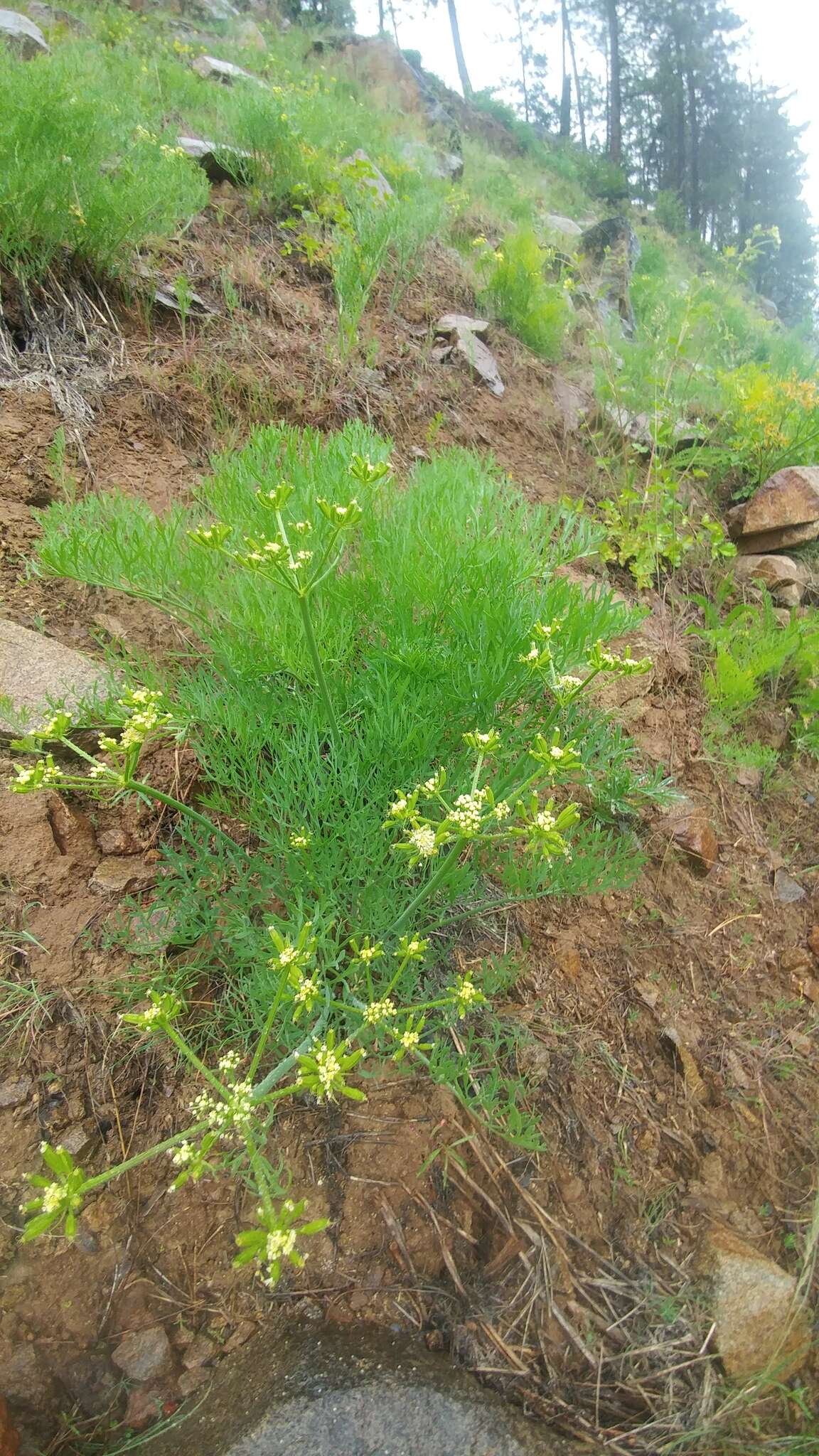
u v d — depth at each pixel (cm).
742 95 3089
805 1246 209
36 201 329
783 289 3067
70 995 193
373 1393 160
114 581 226
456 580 226
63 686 237
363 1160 192
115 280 370
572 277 705
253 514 242
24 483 293
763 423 468
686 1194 212
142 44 772
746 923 283
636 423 482
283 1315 174
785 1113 237
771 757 333
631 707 316
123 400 337
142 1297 168
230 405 362
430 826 181
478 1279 185
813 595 427
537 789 227
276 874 206
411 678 222
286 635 220
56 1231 167
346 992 189
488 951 238
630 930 264
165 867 216
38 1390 156
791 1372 189
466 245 630
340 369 407
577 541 269
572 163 1814
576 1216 199
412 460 391
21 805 215
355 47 1266
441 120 1244
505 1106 204
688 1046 243
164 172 399
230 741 215
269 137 498
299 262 472
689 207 3027
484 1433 159
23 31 604
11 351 326
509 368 503
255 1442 151
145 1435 157
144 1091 187
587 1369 178
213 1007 202
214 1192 181
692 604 399
